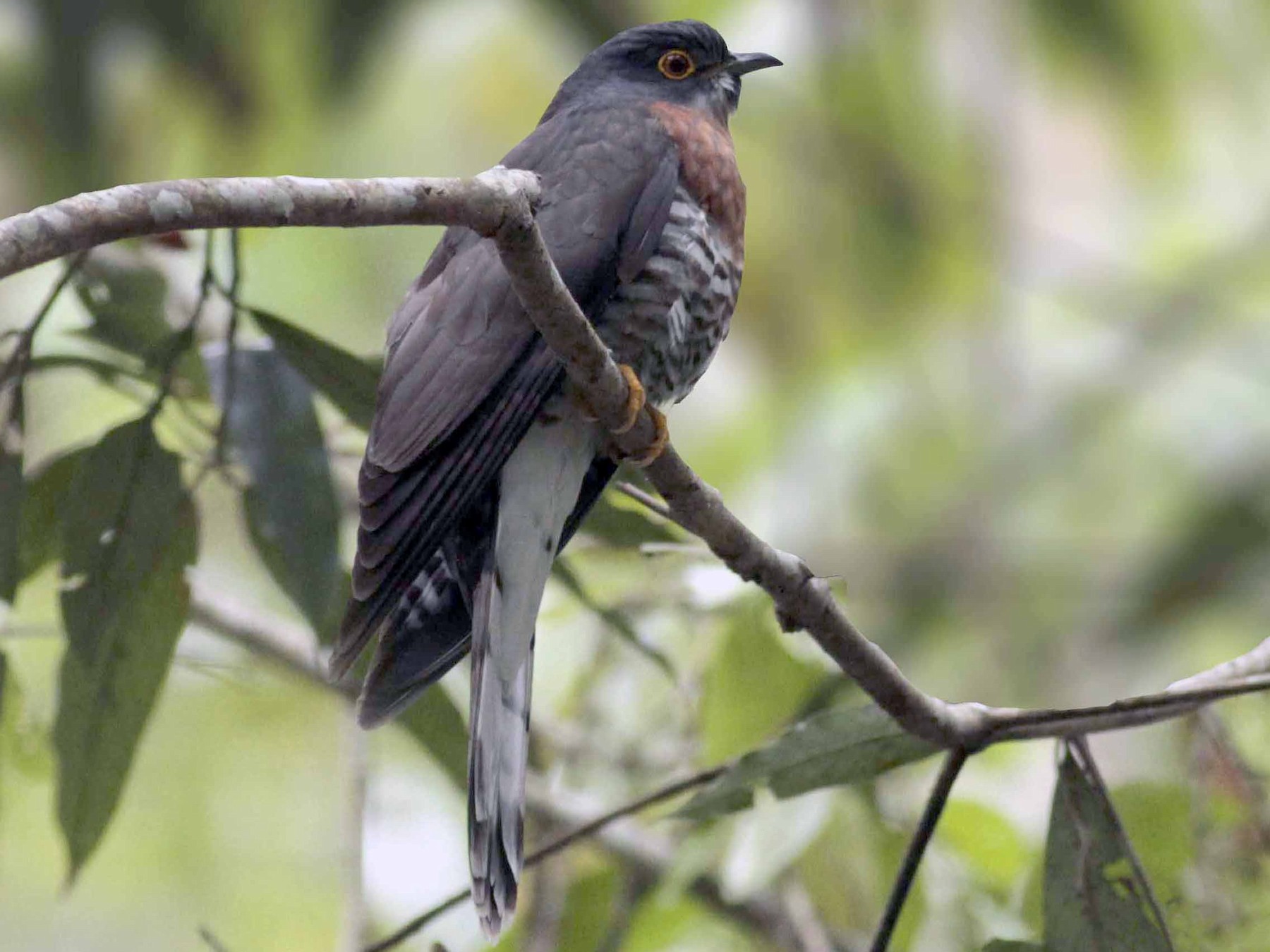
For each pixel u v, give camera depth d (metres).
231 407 7.66
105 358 8.89
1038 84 15.20
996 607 14.44
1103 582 14.39
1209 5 14.54
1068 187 19.05
